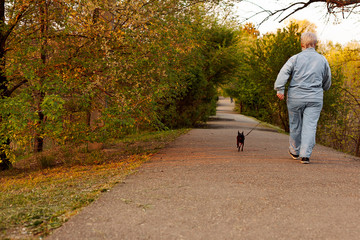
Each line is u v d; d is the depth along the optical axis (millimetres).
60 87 7266
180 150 8172
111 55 7477
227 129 16859
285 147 8875
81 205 3271
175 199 3398
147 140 11945
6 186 5734
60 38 8133
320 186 3934
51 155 10195
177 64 9672
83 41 8297
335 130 16922
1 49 8555
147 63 8211
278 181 4180
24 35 8258
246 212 2967
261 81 18422
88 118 10836
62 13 7609
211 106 20078
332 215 2891
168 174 4805
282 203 3238
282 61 16828
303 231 2525
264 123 25234
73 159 8891
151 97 8062
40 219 2902
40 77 7938
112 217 2846
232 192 3652
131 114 8047
